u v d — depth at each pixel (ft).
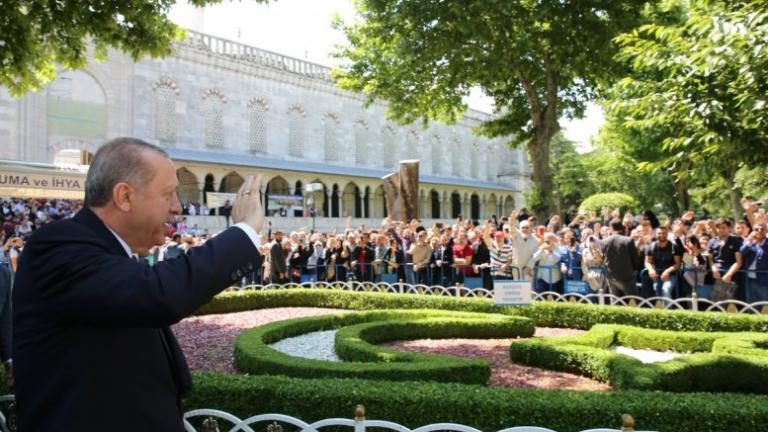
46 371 6.20
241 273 6.52
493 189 198.70
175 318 5.97
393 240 51.11
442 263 47.03
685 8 63.41
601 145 148.36
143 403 6.52
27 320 6.26
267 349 24.73
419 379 19.90
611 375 21.80
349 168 156.56
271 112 140.67
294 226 121.70
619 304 36.83
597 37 61.31
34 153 99.66
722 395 14.66
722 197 122.42
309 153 149.59
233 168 121.19
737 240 35.42
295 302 48.49
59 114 103.65
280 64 143.64
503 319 32.96
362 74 75.77
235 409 15.35
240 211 7.07
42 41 34.04
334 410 14.87
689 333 28.17
